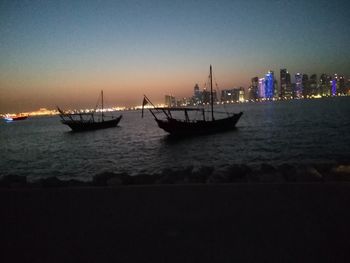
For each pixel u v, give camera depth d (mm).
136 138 66125
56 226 4906
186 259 3713
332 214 4820
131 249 4023
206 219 4875
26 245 4301
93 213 5375
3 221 5207
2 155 50875
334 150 36844
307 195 5691
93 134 82812
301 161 31438
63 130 114188
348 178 7723
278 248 3867
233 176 8555
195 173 9164
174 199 5855
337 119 84438
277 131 62719
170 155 41438
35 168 36406
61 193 6504
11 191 6773
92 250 4051
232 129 71188
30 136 91938
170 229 4574
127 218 5082
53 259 3873
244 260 3633
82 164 37000
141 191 6387
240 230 4426
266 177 7914
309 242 3982
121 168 33344
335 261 3543
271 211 5059
